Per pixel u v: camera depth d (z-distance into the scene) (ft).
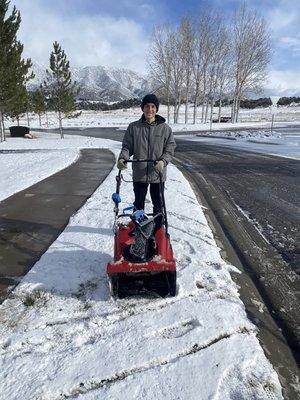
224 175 39.17
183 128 147.43
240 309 12.16
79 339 10.63
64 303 12.50
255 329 11.27
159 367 9.47
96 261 15.74
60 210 24.40
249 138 91.91
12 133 121.90
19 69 100.78
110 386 8.90
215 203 26.91
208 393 8.65
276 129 132.16
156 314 11.73
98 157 57.41
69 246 17.40
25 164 47.67
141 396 8.59
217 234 20.02
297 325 11.75
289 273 15.38
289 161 49.11
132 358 9.80
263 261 16.53
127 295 12.83
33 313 11.94
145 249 12.59
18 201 26.96
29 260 16.25
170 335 10.74
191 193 29.01
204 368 9.41
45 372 9.38
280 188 31.86
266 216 23.40
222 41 168.35
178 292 12.92
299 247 18.16
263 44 169.27
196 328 10.93
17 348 10.34
